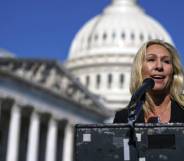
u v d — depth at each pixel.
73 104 100.50
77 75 171.88
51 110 92.88
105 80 166.62
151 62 6.33
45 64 90.06
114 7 186.00
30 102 85.81
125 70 166.62
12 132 81.75
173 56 6.42
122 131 5.22
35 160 87.88
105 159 5.20
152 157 5.14
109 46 171.25
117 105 162.00
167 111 6.14
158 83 6.18
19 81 82.19
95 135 5.25
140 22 180.62
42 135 96.25
